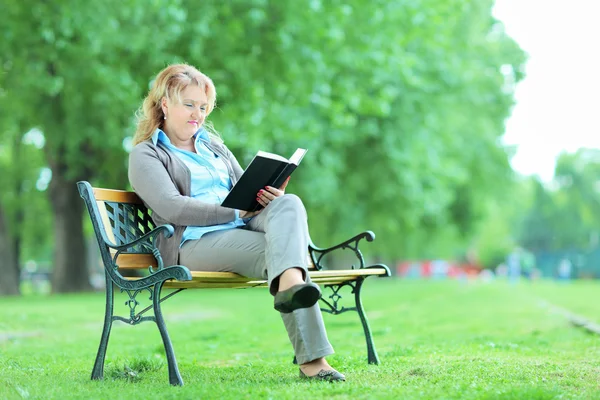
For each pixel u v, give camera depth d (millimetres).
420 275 141625
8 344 13117
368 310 23500
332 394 6723
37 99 31188
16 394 7016
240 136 31016
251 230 8258
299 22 29625
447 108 46406
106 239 7914
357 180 44625
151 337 14852
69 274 41812
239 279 7863
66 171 41375
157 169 8148
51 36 26047
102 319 19375
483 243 157250
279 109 32188
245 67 29078
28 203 59188
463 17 51312
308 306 7137
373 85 37406
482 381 7504
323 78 32656
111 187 38469
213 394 6723
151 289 7707
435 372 8227
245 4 29328
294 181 39562
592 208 148875
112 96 28938
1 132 34281
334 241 53219
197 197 8492
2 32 26688
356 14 33344
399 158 43156
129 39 26875
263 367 9289
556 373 8227
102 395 6930
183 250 8016
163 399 6590
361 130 42156
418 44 43156
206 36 28078
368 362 9172
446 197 48344
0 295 40656
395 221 49406
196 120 8594
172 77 8539
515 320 18109
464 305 25594
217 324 18484
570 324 16625
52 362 10234
